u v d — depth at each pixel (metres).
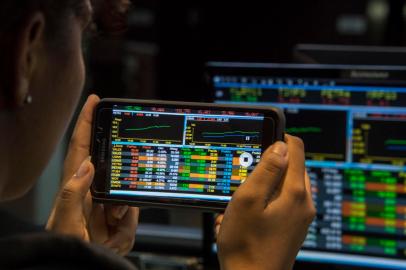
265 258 0.71
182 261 1.31
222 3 3.51
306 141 1.22
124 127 0.91
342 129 1.20
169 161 0.91
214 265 1.27
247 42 3.50
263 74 1.22
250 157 0.90
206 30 3.54
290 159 0.75
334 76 1.19
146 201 0.90
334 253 1.23
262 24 3.48
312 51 1.49
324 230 1.23
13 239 0.52
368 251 1.21
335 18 3.43
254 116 0.90
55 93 0.60
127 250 0.93
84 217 0.85
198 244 1.37
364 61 1.45
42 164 0.63
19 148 0.60
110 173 0.90
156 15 3.59
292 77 1.21
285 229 0.72
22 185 0.62
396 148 1.19
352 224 1.22
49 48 0.57
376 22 3.40
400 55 1.43
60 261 0.52
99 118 0.90
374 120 1.19
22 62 0.54
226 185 0.91
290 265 0.74
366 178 1.20
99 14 0.80
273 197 0.73
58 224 0.76
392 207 1.20
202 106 0.91
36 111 0.59
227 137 0.91
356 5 3.41
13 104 0.56
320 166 1.22
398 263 1.20
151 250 1.38
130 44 2.60
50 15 0.56
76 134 0.88
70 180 0.78
